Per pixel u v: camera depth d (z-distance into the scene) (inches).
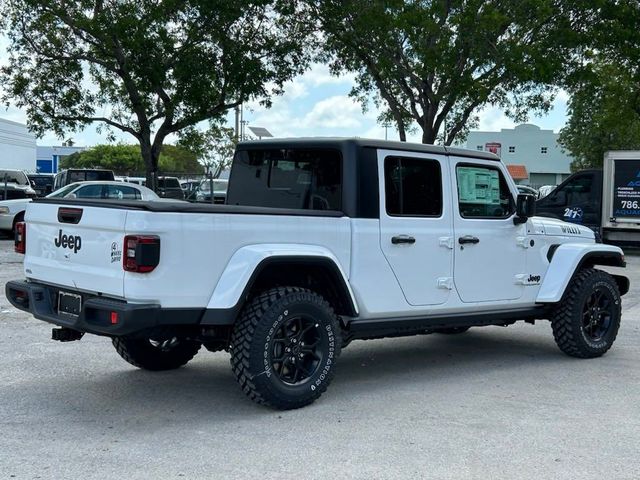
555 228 295.9
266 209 209.9
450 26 741.9
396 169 240.4
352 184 229.5
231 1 766.5
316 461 177.3
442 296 252.7
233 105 848.9
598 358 299.7
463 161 259.8
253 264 201.8
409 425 206.4
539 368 280.5
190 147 951.0
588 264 307.9
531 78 757.3
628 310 427.2
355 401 230.4
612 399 236.2
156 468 171.6
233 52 808.9
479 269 263.4
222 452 182.7
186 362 270.2
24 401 226.1
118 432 197.5
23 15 783.7
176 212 191.9
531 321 298.5
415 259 243.1
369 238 231.0
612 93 1074.7
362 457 180.4
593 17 804.6
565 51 804.0
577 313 288.8
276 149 252.5
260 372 206.4
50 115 828.6
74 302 210.1
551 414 218.8
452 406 226.5
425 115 832.9
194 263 194.7
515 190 279.3
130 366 271.9
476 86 751.7
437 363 288.2
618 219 743.7
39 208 221.3
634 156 732.0
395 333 250.2
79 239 204.5
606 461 180.1
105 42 764.6
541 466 176.2
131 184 708.7
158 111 850.1
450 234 253.3
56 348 299.0
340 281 221.5
